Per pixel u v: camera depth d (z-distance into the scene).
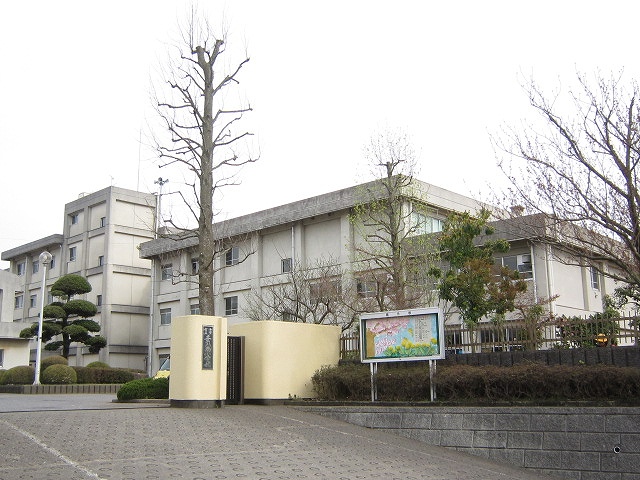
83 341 35.56
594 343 12.48
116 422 10.66
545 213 11.09
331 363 16.08
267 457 9.00
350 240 30.75
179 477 7.40
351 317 22.20
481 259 15.22
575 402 11.00
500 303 14.78
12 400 16.77
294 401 14.53
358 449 10.47
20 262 54.34
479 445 11.51
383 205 24.20
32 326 33.56
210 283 17.31
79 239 47.91
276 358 14.97
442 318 13.49
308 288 26.41
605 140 10.80
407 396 13.38
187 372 13.58
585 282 28.12
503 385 12.06
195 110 17.91
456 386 12.61
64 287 35.78
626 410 10.27
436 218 29.22
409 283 21.14
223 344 14.19
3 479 6.80
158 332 42.69
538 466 10.84
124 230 46.19
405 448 11.21
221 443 9.63
